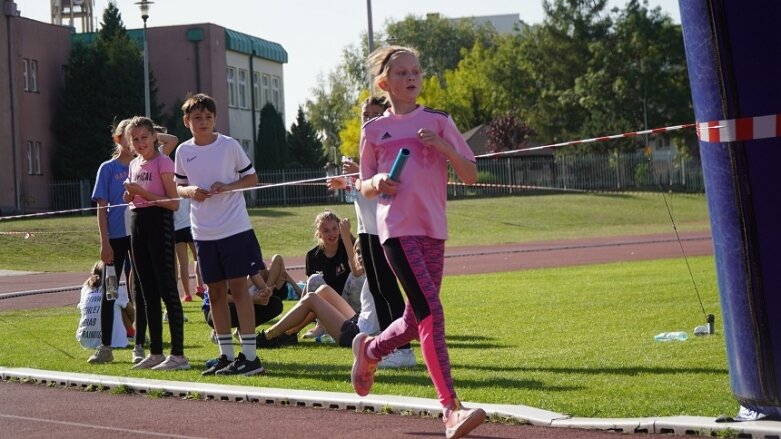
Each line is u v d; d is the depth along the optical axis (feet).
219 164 34.83
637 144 312.09
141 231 36.68
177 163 35.32
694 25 23.40
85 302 43.80
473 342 41.39
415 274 23.98
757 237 23.08
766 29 22.65
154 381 32.55
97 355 38.83
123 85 208.54
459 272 91.97
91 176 205.98
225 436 25.31
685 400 26.58
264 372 34.86
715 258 24.12
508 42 370.94
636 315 48.98
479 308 55.57
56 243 139.74
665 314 48.96
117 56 209.97
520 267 95.71
